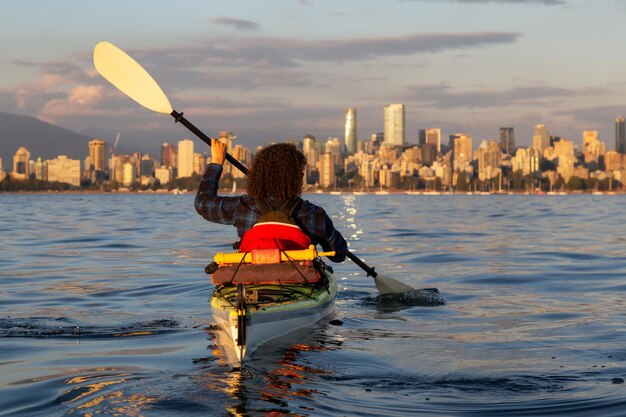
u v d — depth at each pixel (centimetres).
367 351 588
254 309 557
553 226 2905
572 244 1909
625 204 8094
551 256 1560
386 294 909
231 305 585
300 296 636
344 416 420
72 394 468
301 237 598
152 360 562
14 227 2867
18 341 652
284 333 608
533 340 646
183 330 697
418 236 2239
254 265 586
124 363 553
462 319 767
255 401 446
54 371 533
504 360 562
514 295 968
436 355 579
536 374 518
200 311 820
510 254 1605
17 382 503
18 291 1021
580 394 468
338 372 517
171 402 444
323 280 708
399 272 1245
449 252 1652
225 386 478
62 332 695
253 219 609
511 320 761
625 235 2295
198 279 1135
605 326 723
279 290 621
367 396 461
